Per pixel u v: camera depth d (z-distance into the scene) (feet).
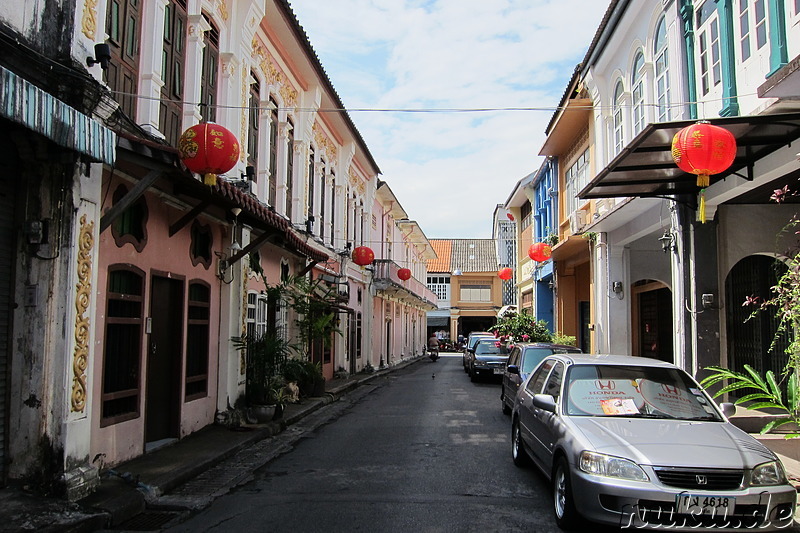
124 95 25.66
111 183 23.77
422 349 163.32
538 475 24.91
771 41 24.50
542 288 88.17
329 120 65.05
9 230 19.54
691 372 33.24
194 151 22.08
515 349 45.32
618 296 49.21
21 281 19.57
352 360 78.07
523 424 25.68
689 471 16.20
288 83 50.42
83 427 20.27
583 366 22.41
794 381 21.89
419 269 157.69
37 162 19.79
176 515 19.77
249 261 39.29
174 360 30.14
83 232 20.36
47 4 19.58
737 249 33.12
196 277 32.35
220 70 36.14
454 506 20.53
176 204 29.19
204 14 33.88
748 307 37.37
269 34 44.50
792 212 32.94
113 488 20.97
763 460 16.83
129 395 25.54
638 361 23.09
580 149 58.54
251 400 37.76
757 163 27.68
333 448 30.89
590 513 16.61
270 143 45.88
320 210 62.64
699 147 21.42
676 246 34.86
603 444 17.47
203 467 25.66
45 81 18.71
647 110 38.70
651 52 38.50
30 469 19.06
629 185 32.45
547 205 75.72
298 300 47.75
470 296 180.65
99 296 23.09
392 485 23.35
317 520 19.07
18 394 19.27
